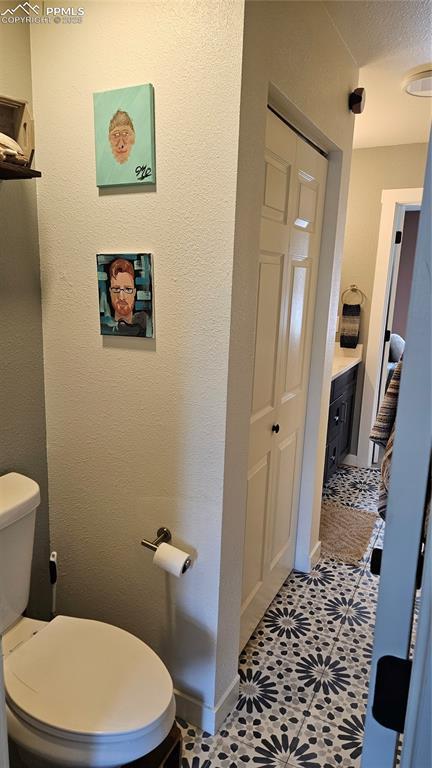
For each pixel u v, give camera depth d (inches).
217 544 57.4
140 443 60.1
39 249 61.6
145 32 50.2
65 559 70.0
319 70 68.0
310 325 87.4
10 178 53.4
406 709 20.6
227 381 53.2
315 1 63.4
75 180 57.2
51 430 66.6
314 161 77.1
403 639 21.5
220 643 61.0
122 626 67.1
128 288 56.3
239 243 51.1
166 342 55.8
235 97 47.3
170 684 49.3
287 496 88.4
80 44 53.7
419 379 19.1
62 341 62.8
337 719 64.8
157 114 51.1
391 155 137.6
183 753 59.6
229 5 46.1
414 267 18.6
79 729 44.0
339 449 143.9
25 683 48.4
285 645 78.1
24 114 51.1
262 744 61.0
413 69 85.4
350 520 119.8
